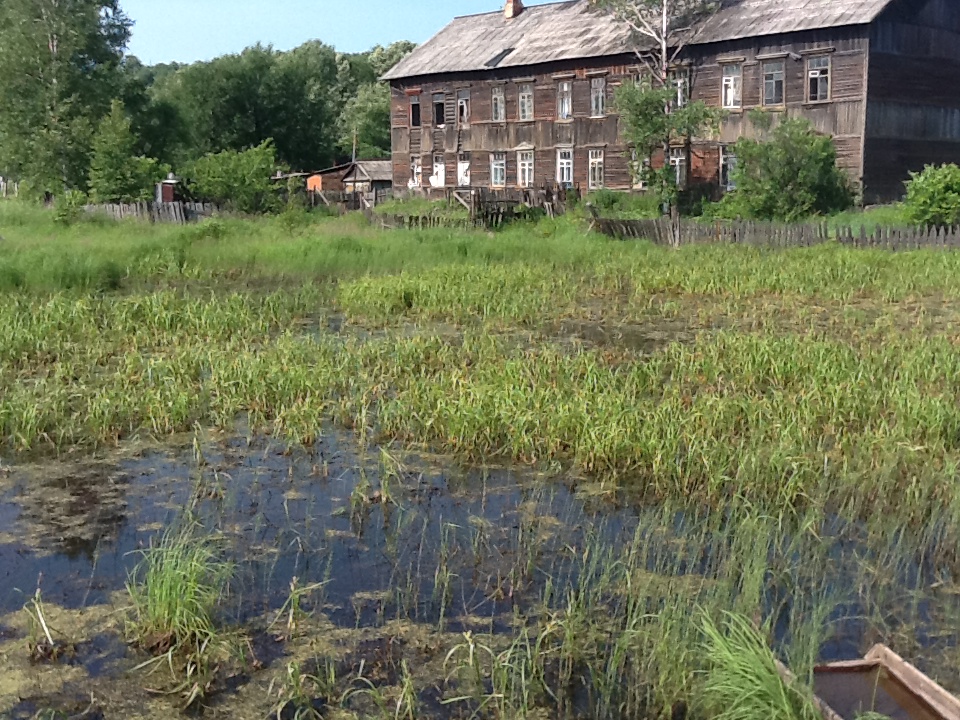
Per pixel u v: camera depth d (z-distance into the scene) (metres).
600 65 35.69
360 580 6.02
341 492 7.54
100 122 36.47
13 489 7.55
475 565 6.23
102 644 5.25
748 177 29.48
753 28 31.69
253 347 12.34
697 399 9.39
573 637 5.19
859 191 29.80
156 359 11.26
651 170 32.97
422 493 7.53
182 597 5.43
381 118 72.75
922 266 19.61
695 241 26.09
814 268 19.23
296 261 20.83
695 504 7.27
